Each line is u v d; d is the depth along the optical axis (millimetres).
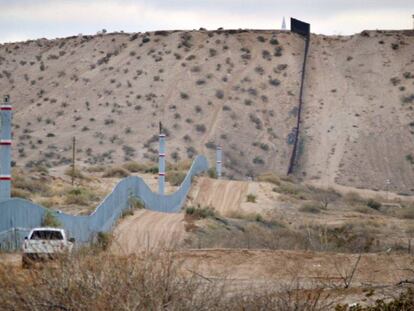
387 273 42906
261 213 124188
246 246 58719
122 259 24094
